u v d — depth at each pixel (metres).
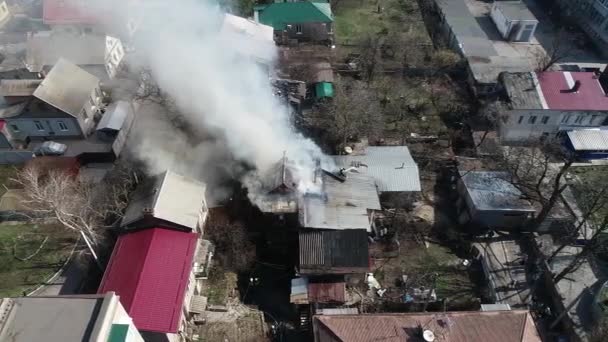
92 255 31.22
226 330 29.19
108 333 18.98
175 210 30.69
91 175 37.88
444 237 35.34
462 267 33.34
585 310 30.72
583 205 37.44
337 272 29.64
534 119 42.97
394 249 33.97
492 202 35.19
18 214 33.94
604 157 42.72
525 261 33.78
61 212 28.64
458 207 37.66
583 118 43.00
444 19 60.72
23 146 40.75
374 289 31.42
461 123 45.28
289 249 33.47
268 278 32.16
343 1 66.25
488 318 25.70
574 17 63.62
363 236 30.91
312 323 27.72
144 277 27.36
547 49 58.75
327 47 56.47
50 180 33.06
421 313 25.94
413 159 40.81
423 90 50.16
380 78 51.38
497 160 40.31
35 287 29.97
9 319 18.97
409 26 61.56
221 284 31.36
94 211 31.78
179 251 29.42
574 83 43.44
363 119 42.72
